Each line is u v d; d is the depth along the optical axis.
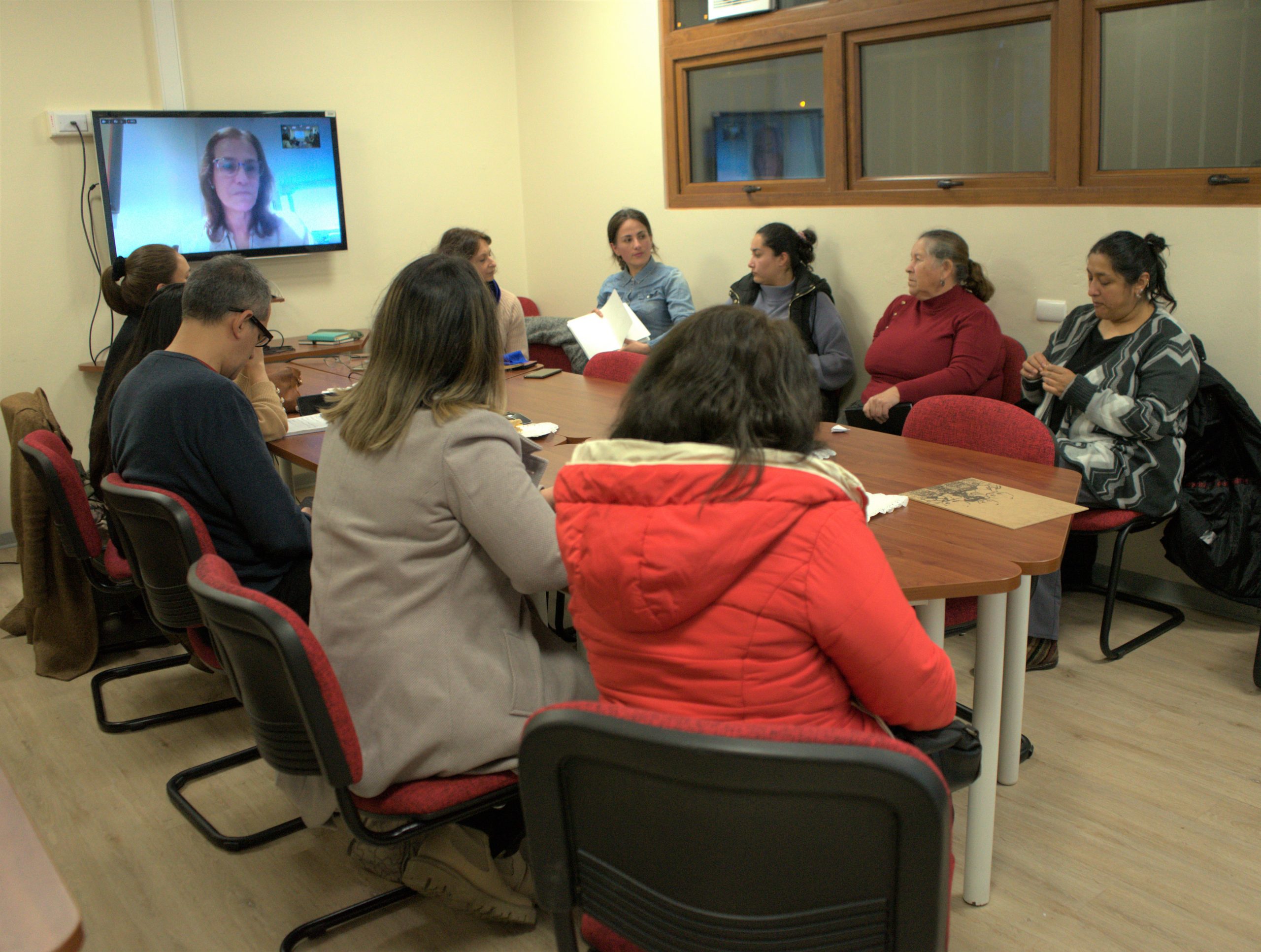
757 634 1.04
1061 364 2.87
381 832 1.45
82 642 2.89
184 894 1.92
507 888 1.73
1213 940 1.71
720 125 4.26
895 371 3.39
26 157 3.94
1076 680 2.63
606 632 1.12
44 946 0.62
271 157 4.43
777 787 0.86
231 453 1.93
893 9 3.49
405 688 1.45
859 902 0.94
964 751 1.26
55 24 3.93
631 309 4.23
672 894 0.97
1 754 2.45
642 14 4.40
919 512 1.86
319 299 4.79
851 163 3.77
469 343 1.47
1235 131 2.81
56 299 4.08
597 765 0.95
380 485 1.46
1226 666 2.68
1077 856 1.94
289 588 2.05
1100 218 3.08
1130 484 2.63
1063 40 3.09
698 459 1.03
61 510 2.37
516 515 1.42
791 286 3.81
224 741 2.49
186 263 2.81
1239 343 2.83
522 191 5.35
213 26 4.29
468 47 5.02
